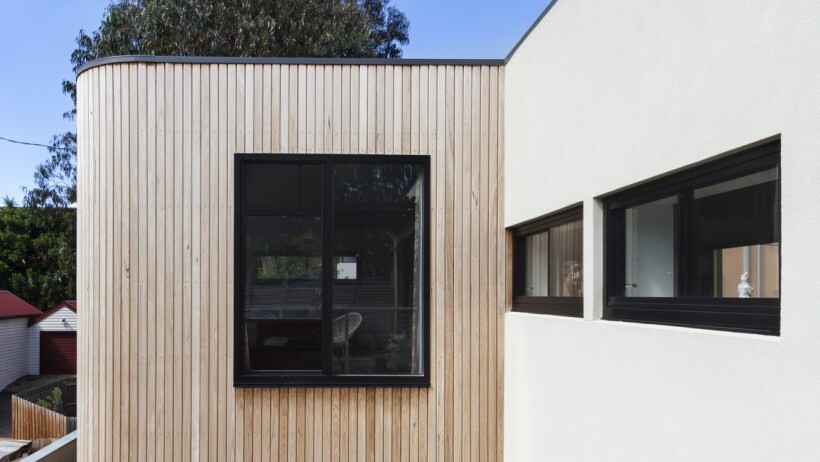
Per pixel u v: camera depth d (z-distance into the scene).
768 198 1.83
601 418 2.71
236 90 4.09
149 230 4.04
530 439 3.62
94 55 13.22
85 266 4.11
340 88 4.12
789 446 1.59
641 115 2.42
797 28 1.60
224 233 4.05
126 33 12.82
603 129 2.76
